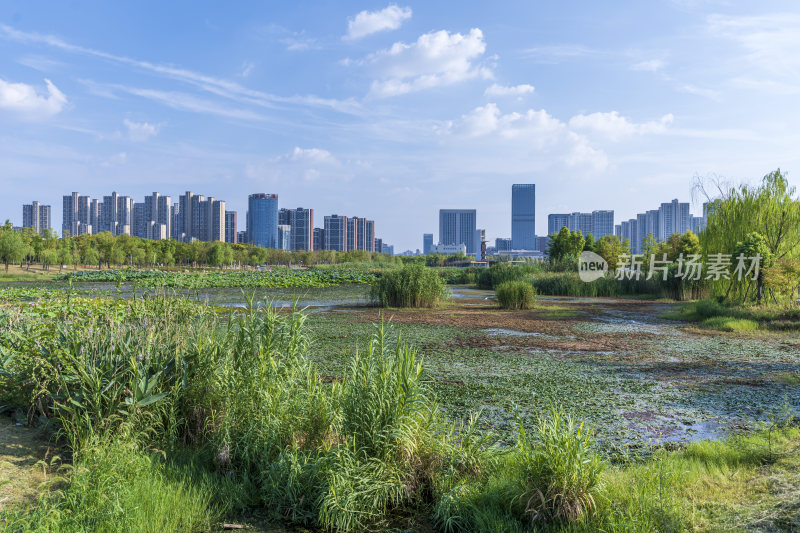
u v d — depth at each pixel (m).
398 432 4.08
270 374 4.84
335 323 15.91
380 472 3.99
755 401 7.22
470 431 4.64
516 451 4.38
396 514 3.94
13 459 4.18
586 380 8.51
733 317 16.80
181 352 5.16
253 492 4.17
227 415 4.62
